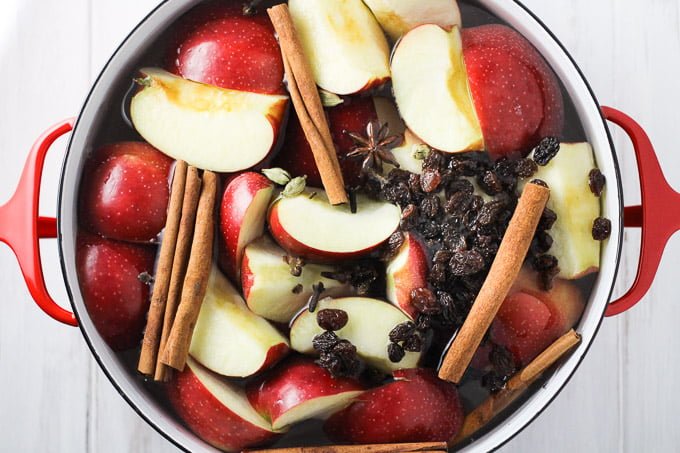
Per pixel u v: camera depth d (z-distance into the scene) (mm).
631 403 664
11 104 656
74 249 561
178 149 560
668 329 667
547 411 661
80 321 555
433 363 561
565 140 572
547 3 665
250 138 558
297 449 559
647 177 581
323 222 554
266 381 558
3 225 568
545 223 559
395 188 557
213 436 563
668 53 667
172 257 557
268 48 563
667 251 669
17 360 657
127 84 562
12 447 654
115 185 556
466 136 559
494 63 561
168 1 560
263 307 555
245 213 549
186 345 553
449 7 567
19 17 657
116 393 656
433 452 558
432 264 553
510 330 563
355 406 559
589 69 666
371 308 556
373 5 564
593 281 570
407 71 563
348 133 561
